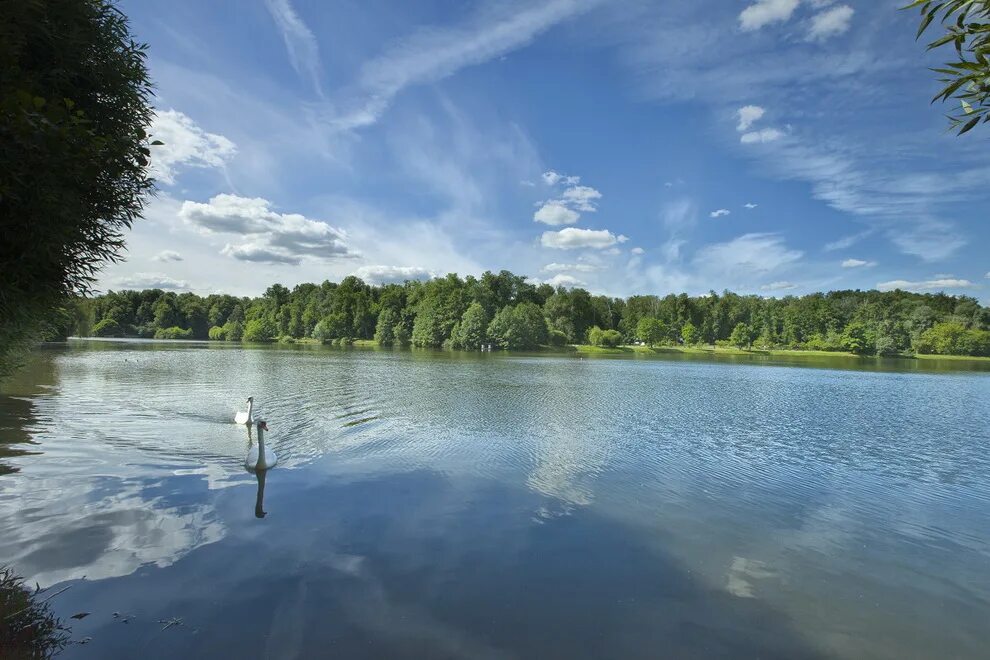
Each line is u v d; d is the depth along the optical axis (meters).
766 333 136.75
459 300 120.62
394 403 26.12
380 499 11.05
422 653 5.78
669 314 153.25
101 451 13.91
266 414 21.64
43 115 5.38
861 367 80.81
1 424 17.16
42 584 6.86
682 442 18.47
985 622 7.02
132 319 169.50
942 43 2.97
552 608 6.91
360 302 139.88
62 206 6.30
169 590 6.86
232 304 186.75
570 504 11.23
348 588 7.18
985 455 17.91
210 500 10.46
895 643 6.48
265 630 6.06
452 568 7.94
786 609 7.20
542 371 52.38
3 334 9.27
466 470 13.66
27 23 6.49
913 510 11.78
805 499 12.35
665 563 8.50
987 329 123.50
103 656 5.46
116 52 8.00
